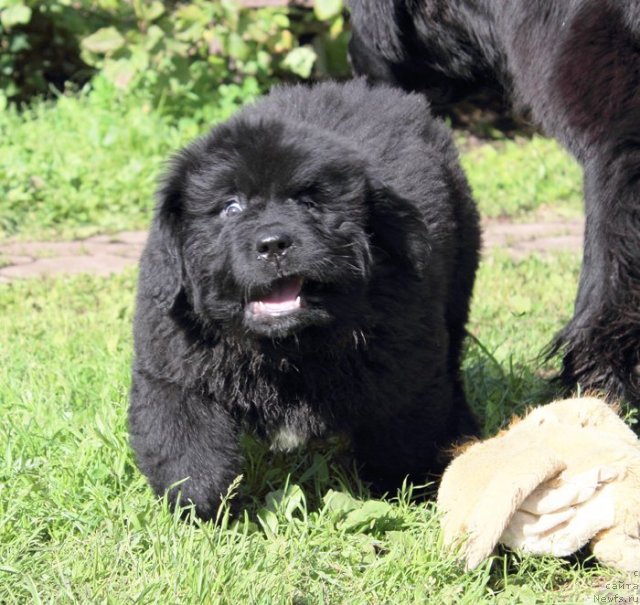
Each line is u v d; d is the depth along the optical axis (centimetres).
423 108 473
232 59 1133
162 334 373
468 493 360
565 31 423
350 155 374
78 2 1128
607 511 352
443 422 406
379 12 523
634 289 400
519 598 344
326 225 364
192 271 372
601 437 364
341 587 349
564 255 795
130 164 978
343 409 386
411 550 362
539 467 350
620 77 404
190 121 1059
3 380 503
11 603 338
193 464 376
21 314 657
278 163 363
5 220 895
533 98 446
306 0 1143
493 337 592
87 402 479
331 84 482
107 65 1062
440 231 416
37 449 427
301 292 363
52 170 970
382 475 409
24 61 1196
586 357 416
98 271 779
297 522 383
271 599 329
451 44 507
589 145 414
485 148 1108
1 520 376
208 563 342
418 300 381
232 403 384
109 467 413
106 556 358
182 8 1083
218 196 370
